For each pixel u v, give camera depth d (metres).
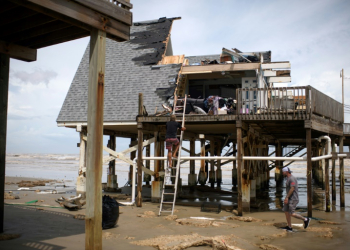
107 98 17.84
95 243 5.91
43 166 59.47
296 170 51.44
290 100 14.01
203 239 7.89
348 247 8.02
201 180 21.58
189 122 13.35
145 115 13.84
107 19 6.21
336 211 13.47
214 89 20.27
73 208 11.90
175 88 17.27
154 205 14.18
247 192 12.73
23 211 11.17
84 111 17.38
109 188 19.42
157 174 15.20
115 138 19.86
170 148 12.77
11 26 6.83
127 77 18.81
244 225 10.41
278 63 17.78
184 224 10.25
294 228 10.04
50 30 6.69
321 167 23.53
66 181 27.52
